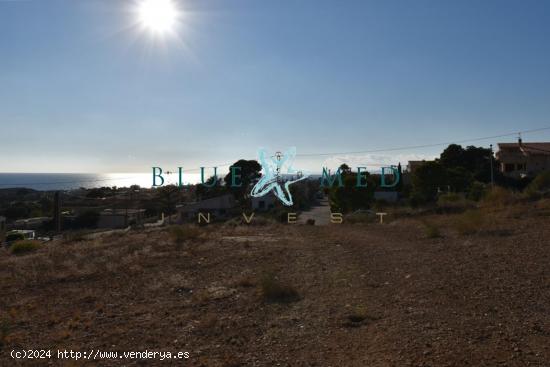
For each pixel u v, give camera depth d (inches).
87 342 278.1
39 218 2679.6
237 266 539.2
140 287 440.1
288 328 290.0
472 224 700.0
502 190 1179.9
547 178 1293.1
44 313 356.5
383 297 350.9
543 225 677.9
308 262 548.1
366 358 230.4
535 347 231.5
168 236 936.9
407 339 251.9
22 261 678.5
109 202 3041.3
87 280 491.2
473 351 229.0
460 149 2618.1
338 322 294.7
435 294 347.3
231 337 277.6
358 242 709.9
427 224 810.8
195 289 422.0
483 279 384.2
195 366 233.8
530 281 366.3
